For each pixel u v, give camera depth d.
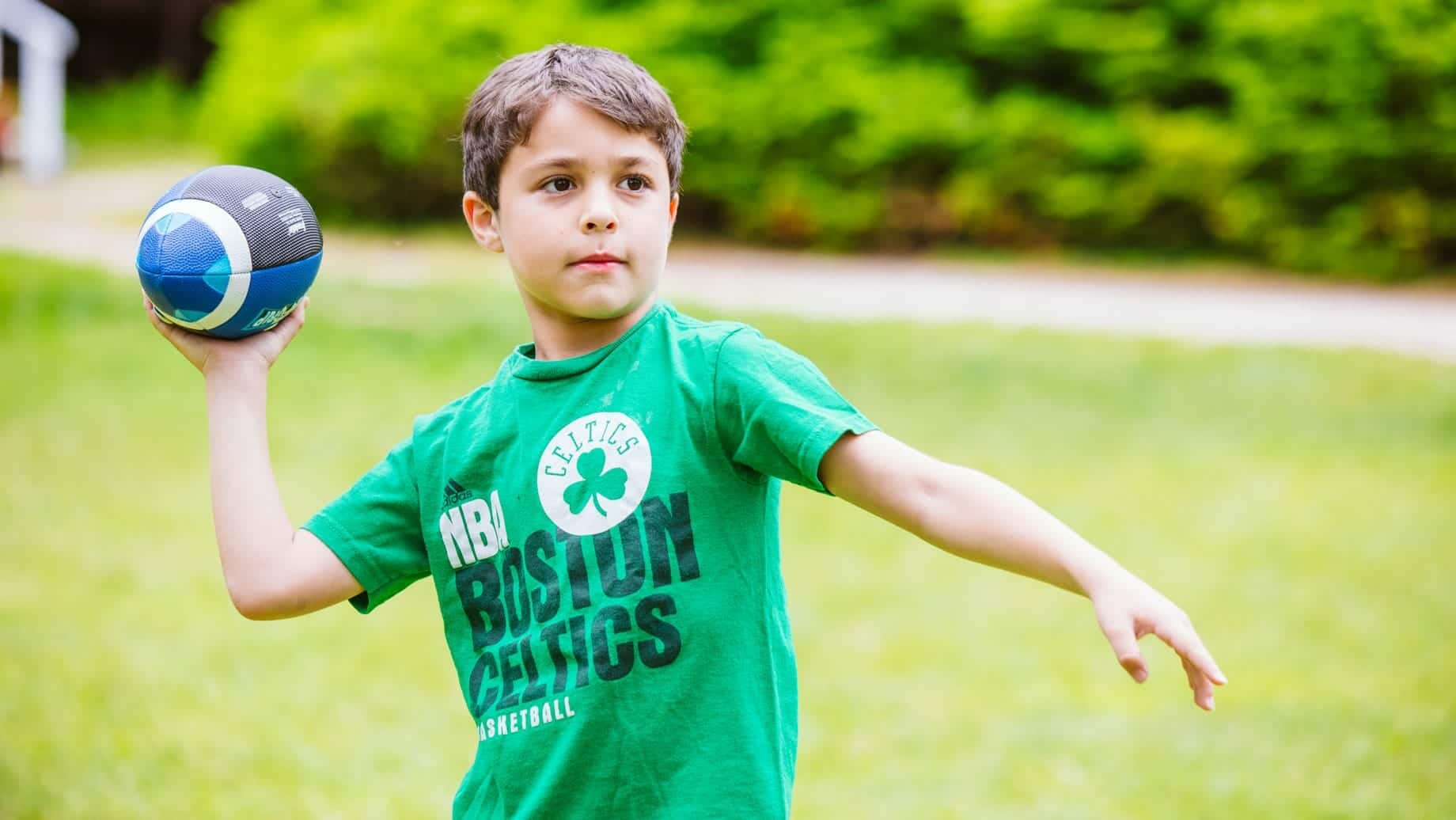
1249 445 12.20
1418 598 8.66
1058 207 21.17
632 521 2.85
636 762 2.77
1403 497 10.76
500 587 2.97
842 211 21.64
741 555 2.86
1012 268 20.50
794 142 21.97
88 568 9.04
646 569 2.82
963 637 8.05
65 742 6.35
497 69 3.10
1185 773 6.20
